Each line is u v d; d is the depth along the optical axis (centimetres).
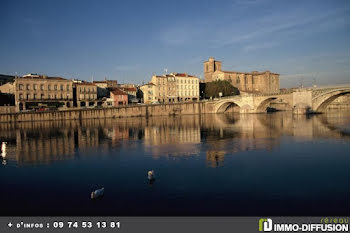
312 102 11462
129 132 6938
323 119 9169
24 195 2342
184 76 18062
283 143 4562
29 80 12506
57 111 11694
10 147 4894
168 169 3022
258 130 6556
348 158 3372
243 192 2258
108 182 2622
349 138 4916
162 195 2230
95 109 12644
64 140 5666
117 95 15238
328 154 3625
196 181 2566
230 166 3084
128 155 3894
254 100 14012
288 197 2134
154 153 3981
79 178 2794
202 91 18925
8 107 11731
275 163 3192
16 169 3228
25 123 10594
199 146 4484
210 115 14462
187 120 10925
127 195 2256
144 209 1980
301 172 2806
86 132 7144
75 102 14388
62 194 2342
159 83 16950
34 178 2838
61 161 3612
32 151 4425
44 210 2027
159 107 14550
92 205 2081
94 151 4303
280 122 8500
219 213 1884
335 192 2223
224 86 17575
